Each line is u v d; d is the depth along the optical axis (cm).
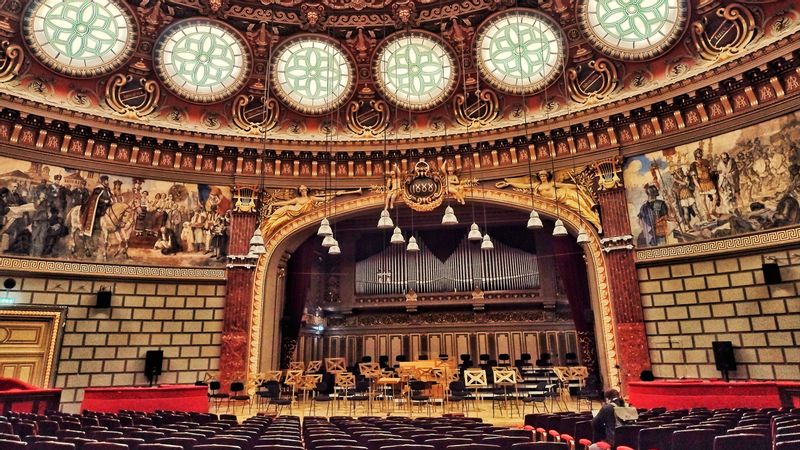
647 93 1515
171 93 1794
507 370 1283
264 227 1775
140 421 812
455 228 2233
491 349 2083
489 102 1866
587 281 1725
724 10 1451
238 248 1725
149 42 1697
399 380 1359
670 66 1606
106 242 1595
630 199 1579
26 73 1586
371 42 1809
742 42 1442
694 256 1428
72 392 1451
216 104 1847
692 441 485
